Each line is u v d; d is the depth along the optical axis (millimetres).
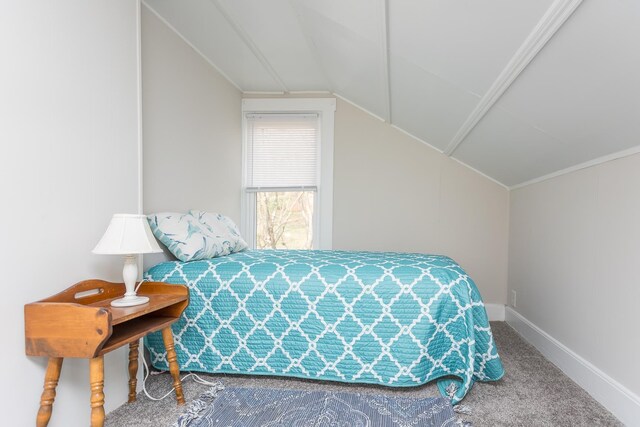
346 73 2754
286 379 1896
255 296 1857
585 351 1857
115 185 1639
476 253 3260
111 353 1594
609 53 1169
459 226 3271
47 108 1294
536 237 2549
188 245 2023
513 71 1544
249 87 3344
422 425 1465
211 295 1882
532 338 2533
